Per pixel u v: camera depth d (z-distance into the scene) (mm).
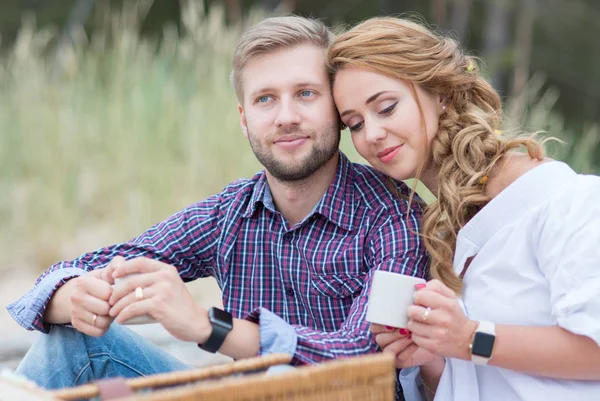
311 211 1601
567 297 1249
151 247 1652
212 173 3797
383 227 1534
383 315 1260
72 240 3926
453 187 1443
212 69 4133
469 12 8055
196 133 3816
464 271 1450
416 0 8430
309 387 1034
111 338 1512
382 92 1473
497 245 1375
